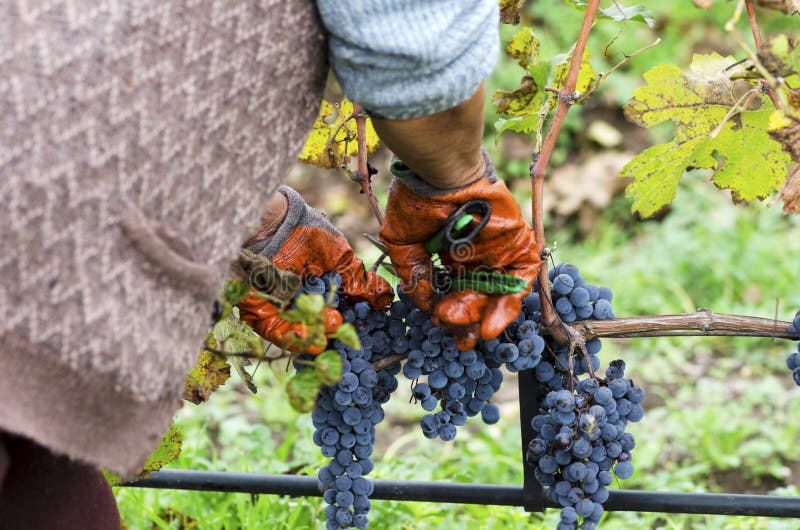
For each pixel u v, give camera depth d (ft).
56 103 3.54
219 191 3.76
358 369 4.46
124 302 3.62
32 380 3.57
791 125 4.19
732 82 4.72
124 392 3.66
